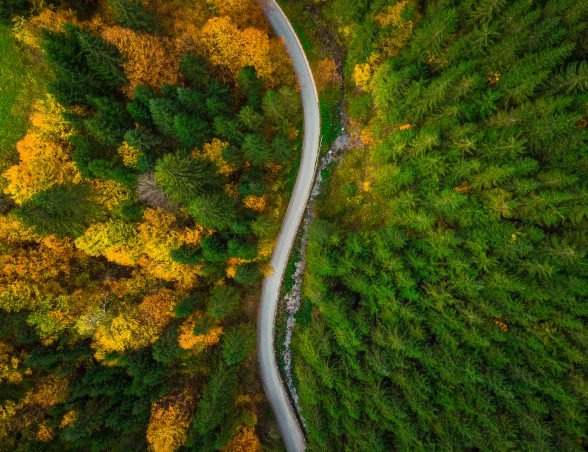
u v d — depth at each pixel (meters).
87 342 42.53
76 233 38.69
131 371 41.53
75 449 39.56
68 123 37.41
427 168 38.38
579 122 31.56
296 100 43.69
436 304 39.00
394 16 36.88
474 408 37.56
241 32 41.03
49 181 37.53
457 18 33.56
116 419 40.72
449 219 38.53
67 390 40.56
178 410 43.53
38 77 39.38
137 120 37.59
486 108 34.62
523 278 35.03
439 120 37.56
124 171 37.44
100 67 35.09
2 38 38.75
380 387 42.12
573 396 33.22
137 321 42.31
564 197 30.95
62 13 37.41
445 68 36.66
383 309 42.25
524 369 35.69
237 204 43.56
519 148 32.81
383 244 41.12
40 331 39.62
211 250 40.94
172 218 40.97
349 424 43.75
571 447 33.62
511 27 31.89
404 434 40.44
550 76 32.00
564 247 32.16
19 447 38.28
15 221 37.59
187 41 39.44
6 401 37.84
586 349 32.97
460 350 38.31
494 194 34.75
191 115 38.25
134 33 36.28
